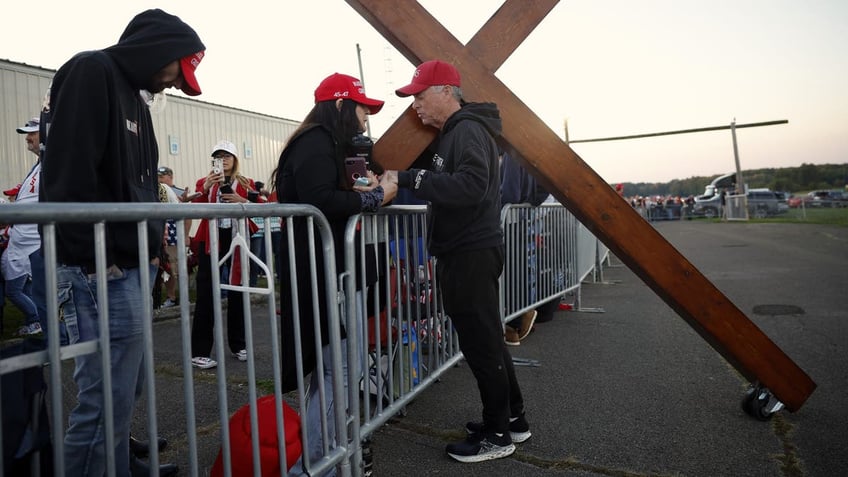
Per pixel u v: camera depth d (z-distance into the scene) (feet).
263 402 7.00
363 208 6.88
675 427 9.35
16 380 3.85
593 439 8.95
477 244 7.93
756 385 9.59
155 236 5.92
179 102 33.06
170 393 11.59
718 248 42.60
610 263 36.94
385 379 9.59
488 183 7.53
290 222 6.06
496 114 8.21
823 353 13.37
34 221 3.58
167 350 15.16
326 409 6.72
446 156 7.89
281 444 5.98
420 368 9.75
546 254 16.61
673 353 13.84
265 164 40.45
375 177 7.29
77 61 5.27
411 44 8.88
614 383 11.63
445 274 8.14
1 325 17.92
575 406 10.37
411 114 8.96
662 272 9.34
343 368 7.38
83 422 5.53
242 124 38.24
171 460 8.51
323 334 6.91
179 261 4.84
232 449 6.56
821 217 88.07
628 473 7.82
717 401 10.50
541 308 17.52
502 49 9.14
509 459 8.32
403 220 9.27
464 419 9.93
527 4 9.21
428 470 8.07
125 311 5.55
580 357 13.64
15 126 24.75
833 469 7.81
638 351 14.10
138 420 10.14
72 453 5.53
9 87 24.54
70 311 5.40
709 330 9.34
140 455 8.62
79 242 5.11
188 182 33.50
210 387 11.93
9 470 3.81
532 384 11.66
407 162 8.96
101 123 5.20
